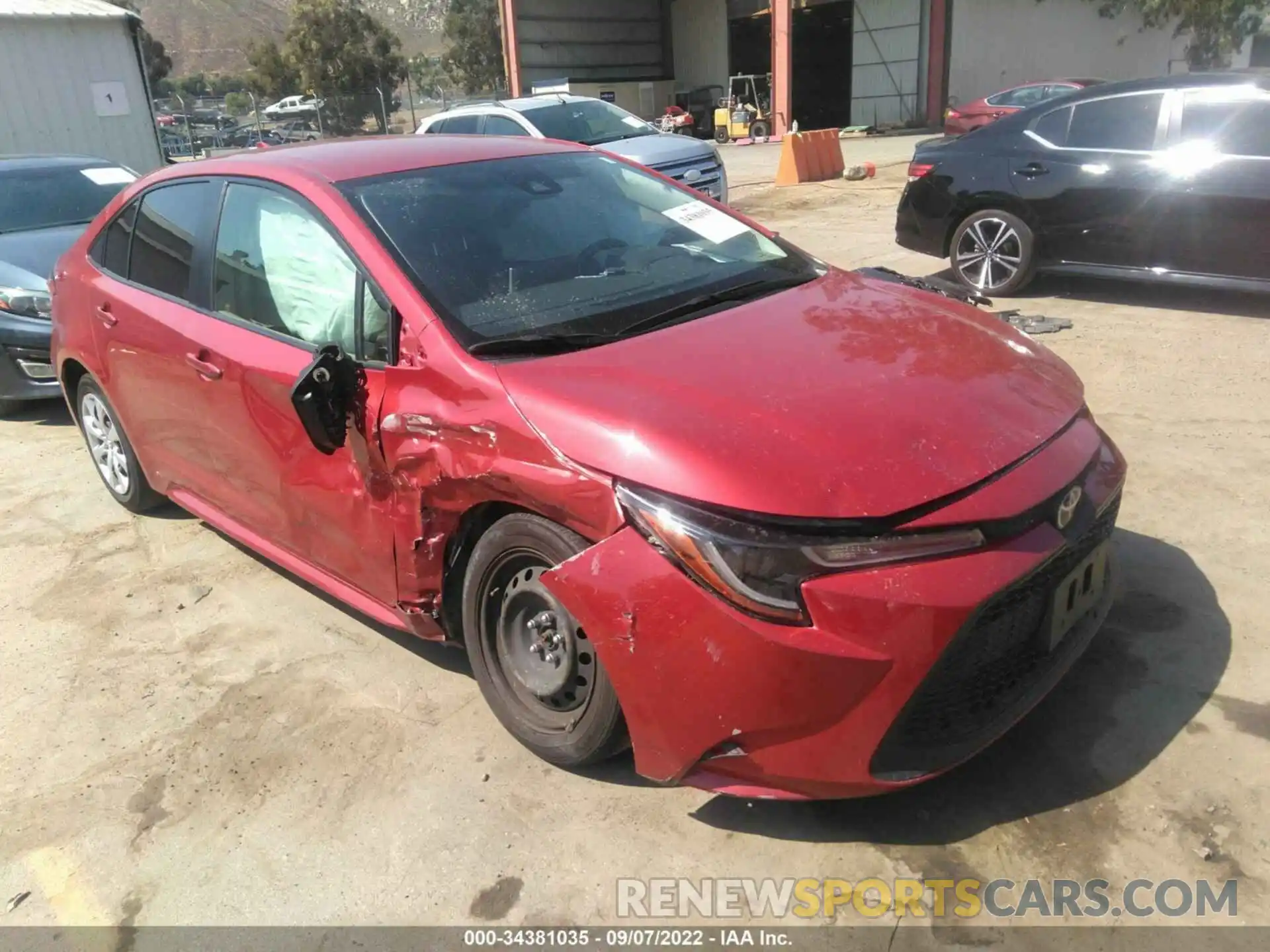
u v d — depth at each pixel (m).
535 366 2.65
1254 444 4.52
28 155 7.85
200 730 3.12
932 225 7.61
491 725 3.03
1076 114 6.86
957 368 2.66
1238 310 6.70
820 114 30.12
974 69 27.14
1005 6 27.19
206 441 3.73
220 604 3.92
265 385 3.27
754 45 30.34
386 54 42.88
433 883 2.46
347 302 3.04
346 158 3.47
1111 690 2.90
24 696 3.39
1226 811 2.45
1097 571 2.59
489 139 3.86
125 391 4.21
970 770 2.65
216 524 4.03
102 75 13.39
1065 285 7.73
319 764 2.92
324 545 3.29
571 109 11.81
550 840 2.55
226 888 2.50
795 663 2.12
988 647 2.32
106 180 7.82
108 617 3.88
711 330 2.84
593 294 3.05
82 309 4.42
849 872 2.38
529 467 2.49
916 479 2.22
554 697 2.69
